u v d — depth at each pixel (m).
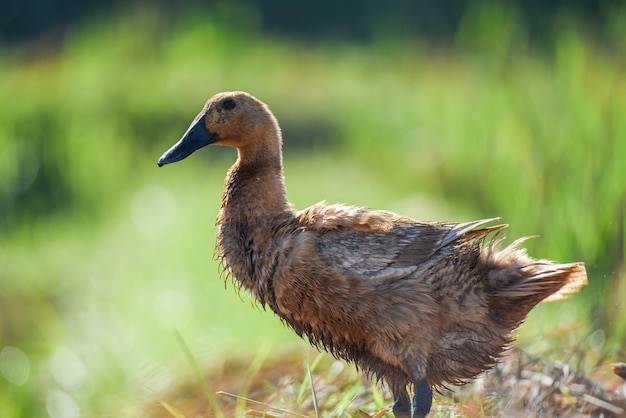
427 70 29.12
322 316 10.55
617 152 14.30
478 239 10.61
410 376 10.39
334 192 22.95
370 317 10.27
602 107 16.02
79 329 17.84
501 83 19.92
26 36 36.12
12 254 21.05
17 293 19.39
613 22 21.67
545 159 16.30
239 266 11.16
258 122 11.57
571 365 11.73
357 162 25.00
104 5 36.78
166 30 33.44
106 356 16.52
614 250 13.73
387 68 30.34
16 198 23.20
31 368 16.88
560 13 24.58
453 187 22.00
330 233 10.47
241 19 32.91
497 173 19.02
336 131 26.98
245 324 16.72
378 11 37.25
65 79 27.70
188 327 16.98
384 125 25.80
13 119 24.77
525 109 18.28
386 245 10.29
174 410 12.27
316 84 30.23
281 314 10.95
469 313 10.24
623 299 12.54
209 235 20.45
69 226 22.31
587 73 18.31
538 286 10.12
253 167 11.51
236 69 30.69
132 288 18.88
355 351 10.77
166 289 18.56
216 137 11.79
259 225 11.05
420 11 36.00
